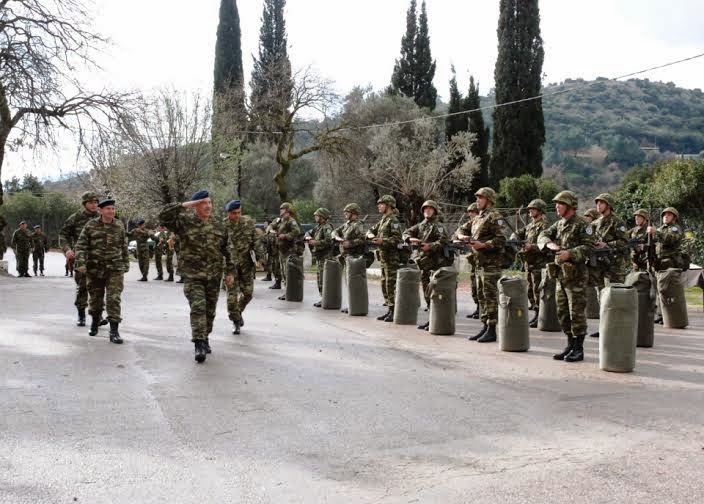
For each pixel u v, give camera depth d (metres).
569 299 8.52
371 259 13.52
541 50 39.16
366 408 6.16
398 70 50.28
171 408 6.08
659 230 12.29
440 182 38.91
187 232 8.41
